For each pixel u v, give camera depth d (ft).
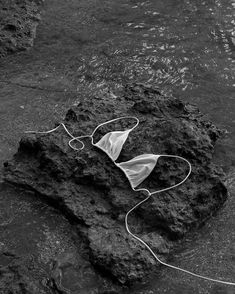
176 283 6.93
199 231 7.61
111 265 6.83
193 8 12.60
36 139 8.23
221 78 10.54
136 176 7.67
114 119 8.43
